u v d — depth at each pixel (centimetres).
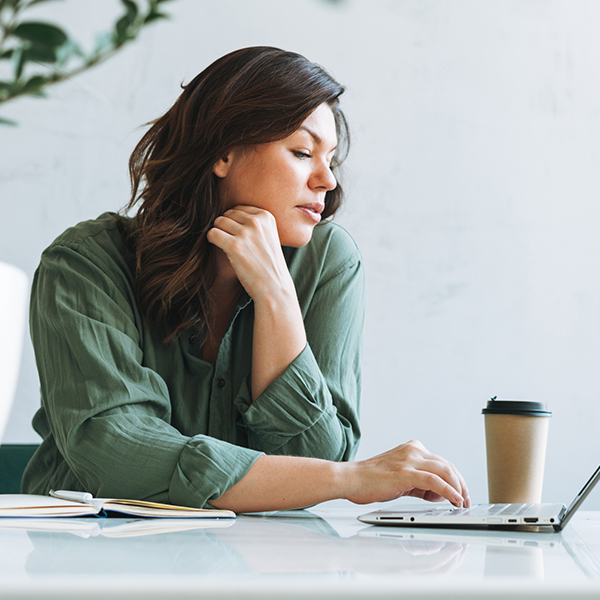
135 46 221
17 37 183
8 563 31
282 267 102
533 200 239
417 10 237
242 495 78
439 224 234
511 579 27
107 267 103
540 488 88
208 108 106
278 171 105
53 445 108
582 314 238
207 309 106
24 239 215
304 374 99
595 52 245
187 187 106
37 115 216
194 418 105
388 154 233
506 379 232
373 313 228
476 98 239
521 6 242
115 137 220
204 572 28
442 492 77
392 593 24
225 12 226
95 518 64
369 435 224
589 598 25
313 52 231
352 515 81
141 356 97
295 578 26
